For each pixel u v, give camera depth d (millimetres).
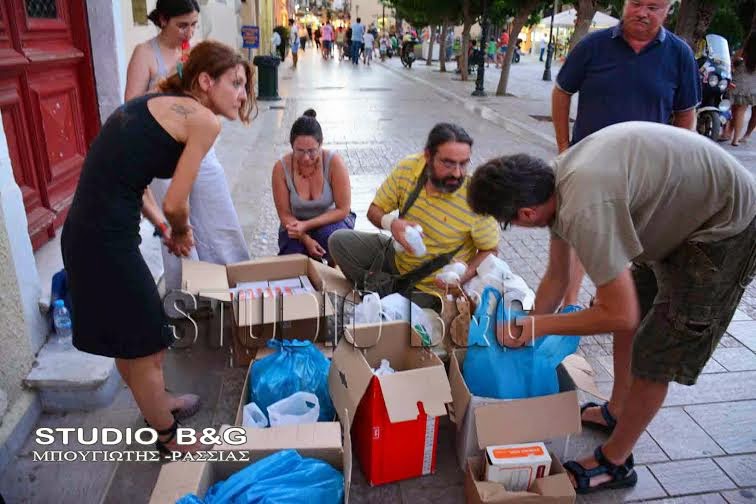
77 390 2590
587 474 2273
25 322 2531
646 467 2426
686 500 2271
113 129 1910
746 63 8438
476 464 2162
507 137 9258
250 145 7957
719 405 2814
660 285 2076
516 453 2102
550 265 2371
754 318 3637
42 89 3484
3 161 2529
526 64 31938
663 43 2957
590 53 3080
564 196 1770
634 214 1826
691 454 2502
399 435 2186
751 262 1876
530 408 2115
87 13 4008
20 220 2605
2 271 2338
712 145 1836
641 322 2209
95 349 2064
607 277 1763
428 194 2932
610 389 2906
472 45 22281
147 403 2234
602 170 1716
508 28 32469
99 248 1929
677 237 1904
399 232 2867
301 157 3264
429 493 2242
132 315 2020
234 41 12234
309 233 3482
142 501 2195
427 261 2955
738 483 2357
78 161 4012
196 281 2932
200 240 3285
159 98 1929
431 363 2299
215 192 3211
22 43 3291
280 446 2021
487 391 2268
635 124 1843
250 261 3215
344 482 1926
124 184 1920
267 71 12820
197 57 1974
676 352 2004
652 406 2107
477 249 3029
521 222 1860
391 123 10336
